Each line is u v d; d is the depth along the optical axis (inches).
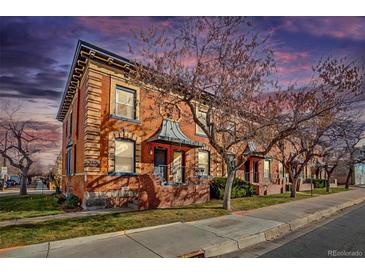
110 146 471.8
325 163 940.6
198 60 370.3
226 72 375.2
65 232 258.2
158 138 505.4
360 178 1774.1
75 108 606.5
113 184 465.4
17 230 267.3
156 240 236.8
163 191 443.2
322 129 573.6
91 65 463.8
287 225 315.6
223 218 341.4
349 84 390.0
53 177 1216.2
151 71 374.3
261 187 702.5
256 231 273.1
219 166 701.3
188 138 586.2
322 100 414.6
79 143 527.2
